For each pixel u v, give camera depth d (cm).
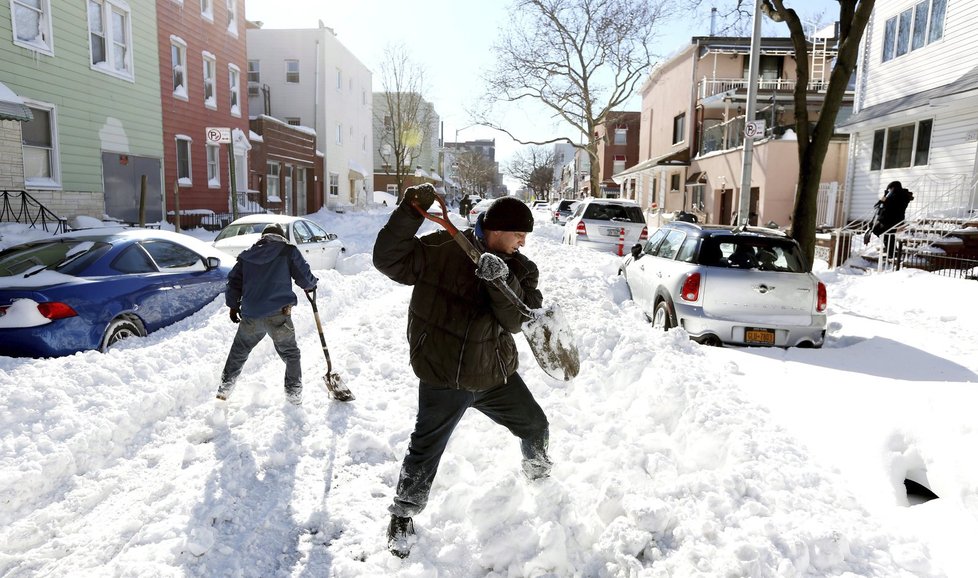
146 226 1730
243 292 464
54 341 507
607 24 3191
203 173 2194
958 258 1241
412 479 288
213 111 2250
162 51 1917
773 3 1132
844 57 1087
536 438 314
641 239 1596
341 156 3928
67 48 1498
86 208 1522
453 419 289
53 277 548
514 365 299
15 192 1291
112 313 558
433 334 279
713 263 697
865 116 1886
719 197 2877
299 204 3309
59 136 1480
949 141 1588
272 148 2838
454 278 279
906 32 1816
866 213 1941
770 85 2956
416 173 6219
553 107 3559
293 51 3525
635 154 5950
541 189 10800
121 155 1730
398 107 4666
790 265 705
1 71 1306
